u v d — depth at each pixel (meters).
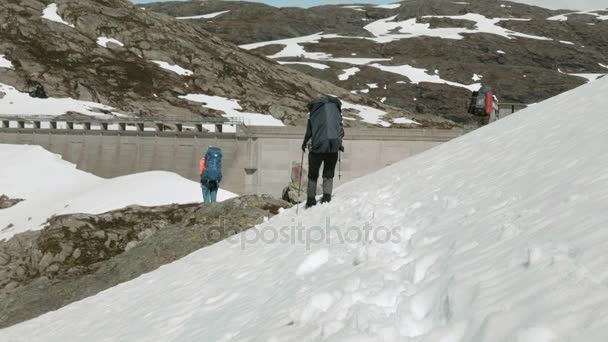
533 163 6.14
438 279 3.43
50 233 32.09
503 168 6.71
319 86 152.62
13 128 74.38
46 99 104.75
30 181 58.53
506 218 4.25
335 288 4.32
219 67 138.88
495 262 3.23
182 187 41.72
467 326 2.62
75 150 72.00
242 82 137.25
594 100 8.62
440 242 4.47
